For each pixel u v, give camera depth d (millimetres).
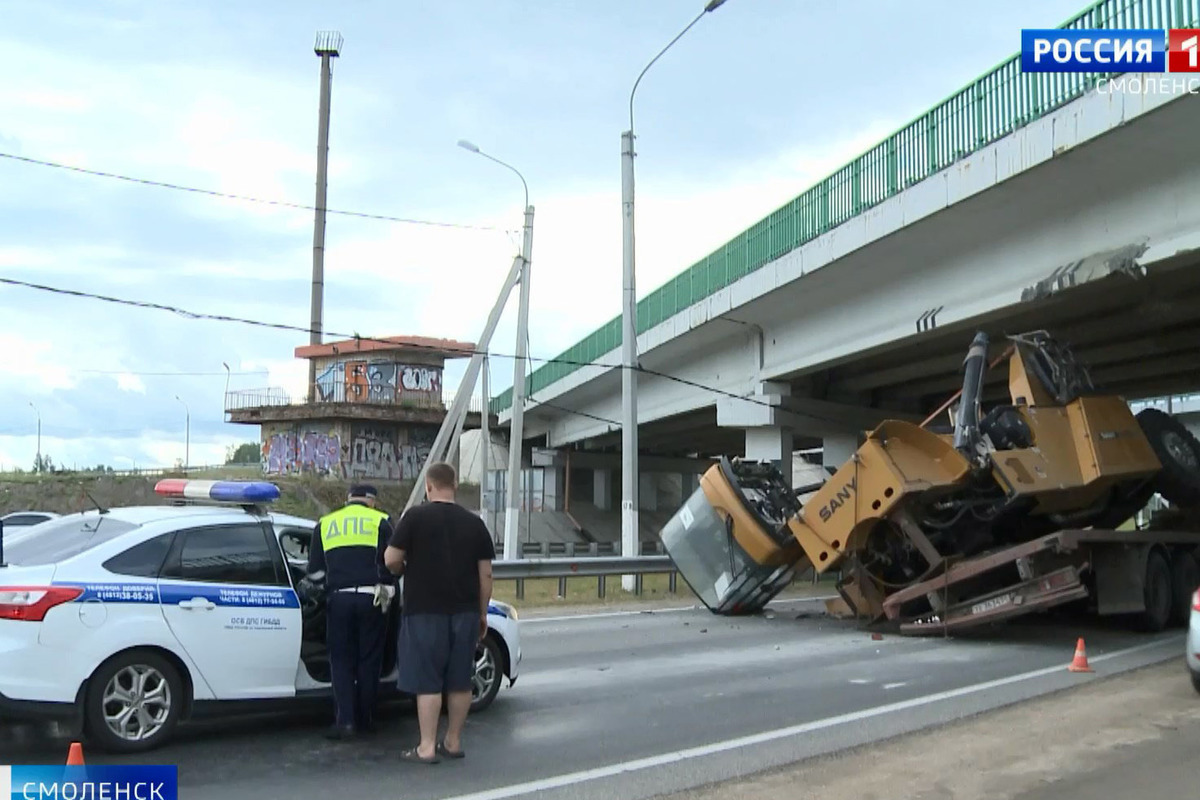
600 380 37906
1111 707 8445
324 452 50500
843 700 9133
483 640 8547
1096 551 13023
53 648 6355
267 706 7359
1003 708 8586
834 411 27922
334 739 7449
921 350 24016
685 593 21203
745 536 15508
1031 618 15258
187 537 7125
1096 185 15469
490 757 7031
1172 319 19266
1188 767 6465
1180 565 14328
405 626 6840
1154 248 14695
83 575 6594
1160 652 11898
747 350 27750
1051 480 12773
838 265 20344
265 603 7273
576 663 11414
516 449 25141
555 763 6875
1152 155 14305
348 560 7367
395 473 51688
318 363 53969
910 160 17750
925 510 13586
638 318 31750
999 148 15484
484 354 28125
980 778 6324
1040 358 13766
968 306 18578
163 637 6785
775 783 6328
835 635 14000
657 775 6562
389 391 52344
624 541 22000
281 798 6008
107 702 6637
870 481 13359
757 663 11391
